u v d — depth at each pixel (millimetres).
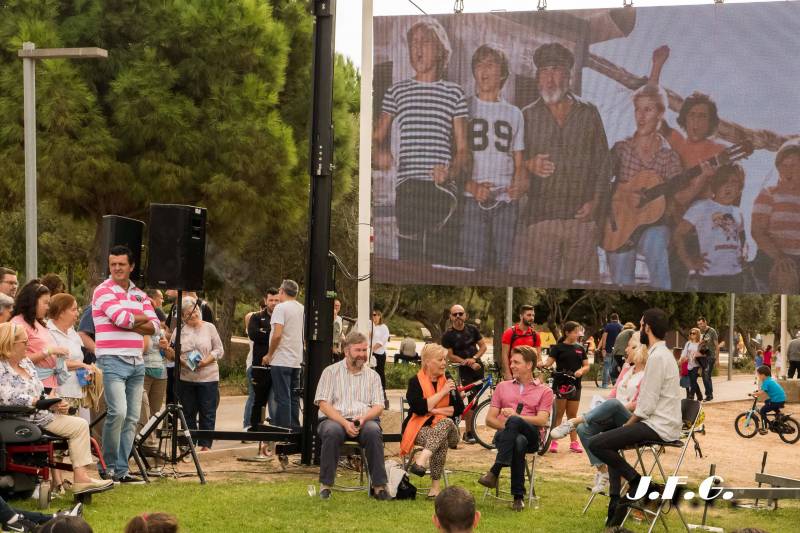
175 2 19453
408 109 11172
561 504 9242
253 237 27203
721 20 10555
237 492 9125
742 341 53344
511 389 9219
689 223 10680
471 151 11102
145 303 9320
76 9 19562
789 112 10422
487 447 12828
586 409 19547
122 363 9117
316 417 10750
